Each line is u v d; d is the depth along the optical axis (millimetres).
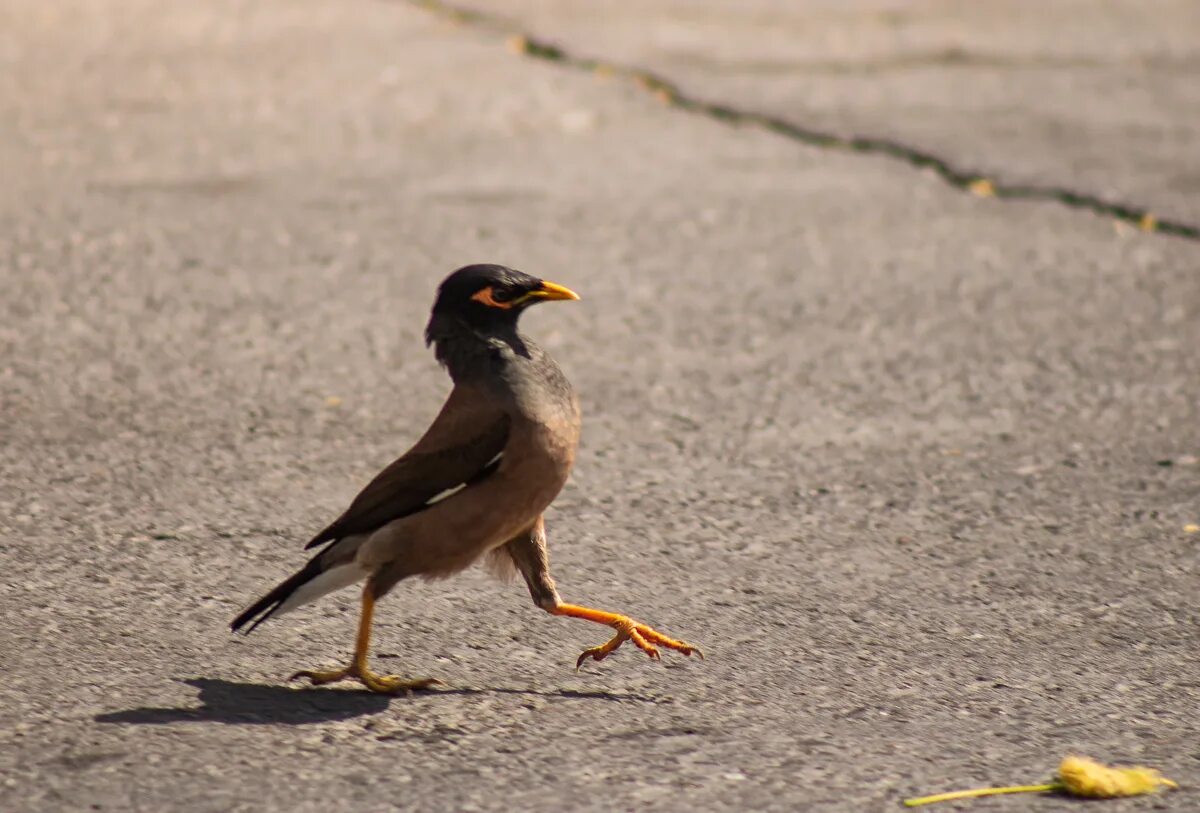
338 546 7559
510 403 7406
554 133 19625
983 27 26625
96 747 6863
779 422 11500
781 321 13688
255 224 15922
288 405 11609
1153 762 6914
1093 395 12102
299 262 14844
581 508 9961
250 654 7941
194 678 7633
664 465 10680
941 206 17078
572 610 7879
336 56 23312
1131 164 18453
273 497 10023
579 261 15117
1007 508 10031
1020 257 15453
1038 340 13281
